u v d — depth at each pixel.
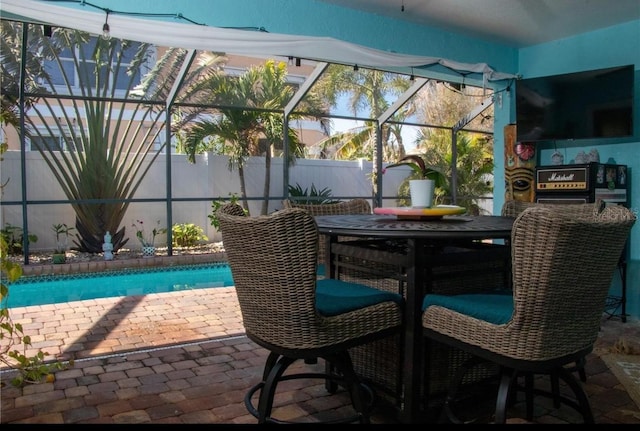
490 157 9.70
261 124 8.07
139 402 2.30
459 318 1.75
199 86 7.04
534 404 2.32
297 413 2.21
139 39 3.69
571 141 5.07
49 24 3.61
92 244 7.45
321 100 7.47
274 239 1.65
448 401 2.00
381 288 2.35
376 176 8.38
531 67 5.55
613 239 1.61
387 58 4.57
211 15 3.99
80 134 7.41
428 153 9.71
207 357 2.94
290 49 4.14
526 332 1.56
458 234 1.80
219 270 6.98
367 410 1.89
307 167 9.12
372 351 2.28
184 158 8.24
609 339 3.31
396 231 1.84
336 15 4.48
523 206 3.06
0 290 2.24
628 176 4.61
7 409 2.22
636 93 4.60
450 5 4.40
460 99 9.93
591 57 4.99
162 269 6.82
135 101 6.60
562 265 1.51
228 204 2.02
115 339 3.29
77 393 2.40
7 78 6.19
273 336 1.76
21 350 3.04
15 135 7.81
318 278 2.72
